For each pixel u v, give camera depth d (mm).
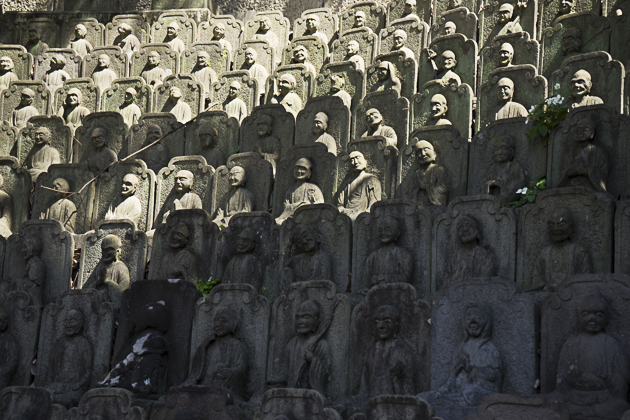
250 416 13156
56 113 23594
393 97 19516
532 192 15266
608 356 11562
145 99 22969
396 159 17734
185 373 14836
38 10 28578
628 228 13680
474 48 20609
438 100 18922
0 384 15914
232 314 14766
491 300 12805
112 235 17578
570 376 11734
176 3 27328
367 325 13742
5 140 22234
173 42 26016
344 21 24734
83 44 26578
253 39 25453
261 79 24094
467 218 14617
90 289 16109
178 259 16906
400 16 23953
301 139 19953
